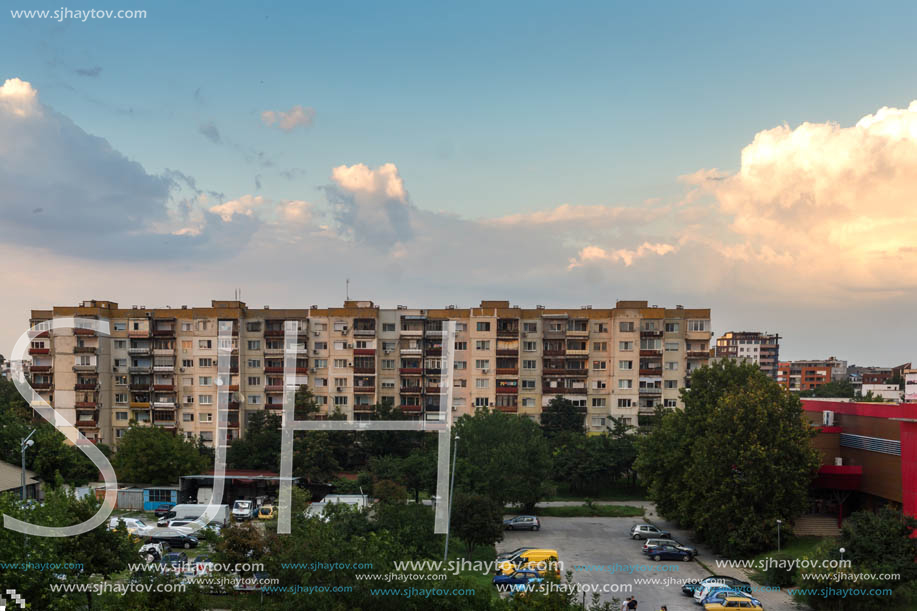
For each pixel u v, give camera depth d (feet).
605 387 327.47
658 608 145.28
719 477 189.37
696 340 325.21
